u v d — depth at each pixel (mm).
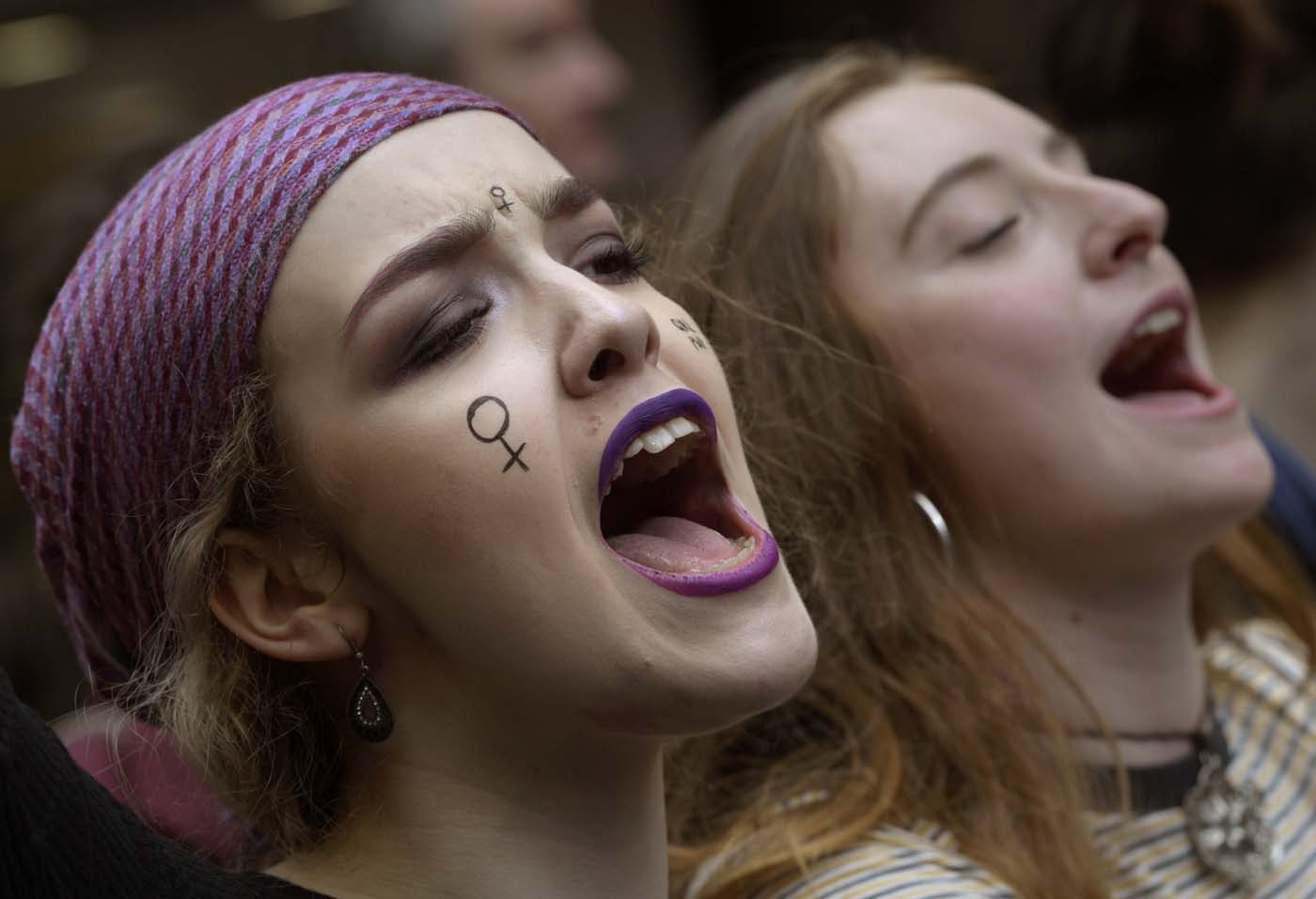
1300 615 9617
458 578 5723
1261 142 11430
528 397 5719
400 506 5727
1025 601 8406
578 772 6031
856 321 8273
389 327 5742
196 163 6102
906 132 8477
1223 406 8344
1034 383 8102
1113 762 8289
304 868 6266
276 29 14648
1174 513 8117
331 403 5781
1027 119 8758
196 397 5922
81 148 14781
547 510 5664
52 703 9602
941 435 8242
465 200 5922
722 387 6387
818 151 8484
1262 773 8727
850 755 8047
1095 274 8328
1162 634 8438
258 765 6258
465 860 6031
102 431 6125
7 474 9664
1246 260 11688
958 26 17031
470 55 11875
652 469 6332
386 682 6074
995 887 7535
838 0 18469
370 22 11852
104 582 6430
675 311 6461
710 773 8164
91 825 5047
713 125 9367
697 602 5781
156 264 5992
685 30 18625
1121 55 11602
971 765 7965
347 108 6062
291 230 5816
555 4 12047
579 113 12227
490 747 5996
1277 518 10031
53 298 9594
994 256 8273
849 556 8234
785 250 8430
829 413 8234
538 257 5969
